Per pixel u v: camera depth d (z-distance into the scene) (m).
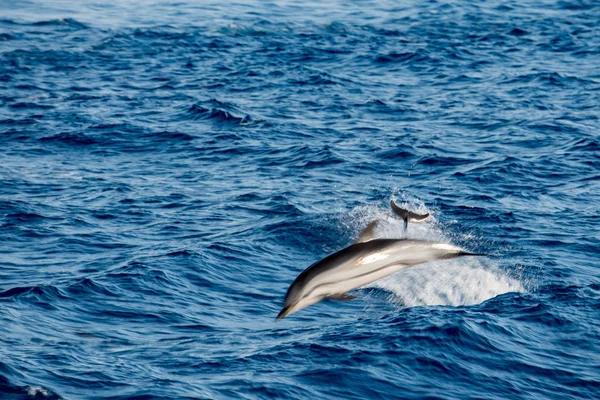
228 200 95.38
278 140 121.81
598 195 96.38
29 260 76.25
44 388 51.34
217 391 51.66
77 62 171.88
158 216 89.81
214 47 187.25
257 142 120.75
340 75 165.00
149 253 77.81
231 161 112.50
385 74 166.88
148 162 112.50
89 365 55.06
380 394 52.25
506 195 96.69
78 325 62.53
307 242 82.88
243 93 150.75
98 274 71.88
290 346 58.25
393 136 122.81
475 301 67.56
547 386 54.19
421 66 172.38
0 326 60.94
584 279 71.88
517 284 70.69
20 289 68.12
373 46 188.50
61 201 94.44
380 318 63.78
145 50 183.38
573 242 81.12
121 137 123.12
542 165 107.75
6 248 79.12
